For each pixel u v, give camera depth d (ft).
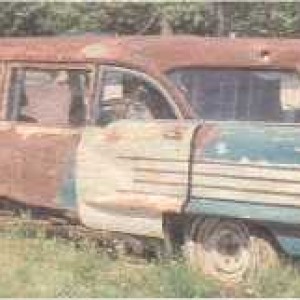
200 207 23.57
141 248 25.13
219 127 23.68
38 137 26.37
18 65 27.07
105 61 25.71
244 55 24.39
